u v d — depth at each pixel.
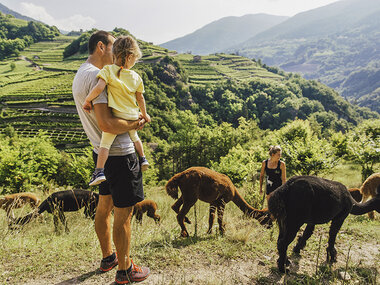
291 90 176.75
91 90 2.03
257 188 7.51
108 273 2.76
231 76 199.75
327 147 12.55
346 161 22.88
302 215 3.49
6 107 94.69
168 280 2.80
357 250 4.29
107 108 2.06
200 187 4.61
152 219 6.71
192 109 138.00
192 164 57.66
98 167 2.10
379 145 12.30
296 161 11.73
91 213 5.86
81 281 2.62
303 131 18.52
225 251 3.69
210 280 2.87
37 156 15.37
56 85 118.56
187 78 164.50
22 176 12.73
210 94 150.00
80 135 76.00
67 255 3.16
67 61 177.00
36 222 5.37
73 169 17.31
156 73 143.62
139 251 3.40
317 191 3.55
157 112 111.25
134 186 2.31
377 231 5.13
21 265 2.87
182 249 3.72
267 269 3.42
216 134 56.75
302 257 3.93
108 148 2.13
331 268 3.61
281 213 3.54
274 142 19.05
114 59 2.19
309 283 3.18
